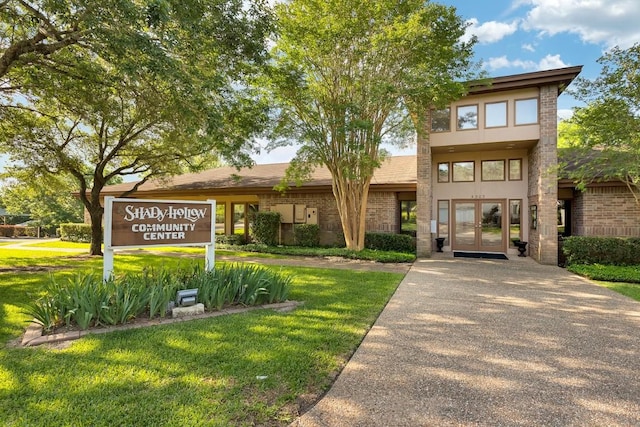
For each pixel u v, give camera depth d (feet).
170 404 8.81
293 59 34.99
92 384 9.74
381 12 32.22
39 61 23.75
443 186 49.14
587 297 21.72
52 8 17.33
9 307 17.37
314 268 31.99
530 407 9.23
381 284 24.77
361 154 35.91
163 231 19.34
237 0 23.84
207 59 25.76
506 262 37.81
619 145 29.43
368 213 47.70
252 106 33.27
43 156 41.29
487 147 43.52
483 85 37.88
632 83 27.58
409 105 35.09
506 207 45.88
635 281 26.48
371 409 9.01
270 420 8.36
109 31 18.01
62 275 26.66
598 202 37.99
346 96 37.47
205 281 17.94
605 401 9.58
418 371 11.28
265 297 19.16
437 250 47.85
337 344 13.23
